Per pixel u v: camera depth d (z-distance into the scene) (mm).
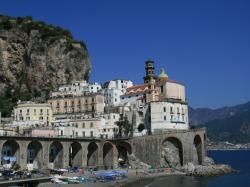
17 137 148000
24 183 114250
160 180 152000
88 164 185875
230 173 187375
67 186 121500
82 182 133125
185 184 141500
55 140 162625
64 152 166250
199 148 191500
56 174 141375
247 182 152125
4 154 153875
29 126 192125
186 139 185250
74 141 170750
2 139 143500
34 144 162500
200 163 190125
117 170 170000
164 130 194500
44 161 157750
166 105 197750
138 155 183375
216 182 150750
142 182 145125
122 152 196875
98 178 142625
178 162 183500
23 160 149875
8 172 127250
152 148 181375
